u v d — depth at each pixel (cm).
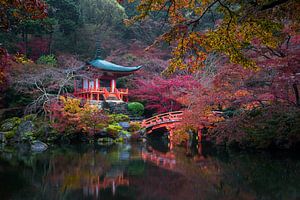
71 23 3800
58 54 3722
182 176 1211
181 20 886
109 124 2625
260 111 1652
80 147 2169
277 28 796
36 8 698
